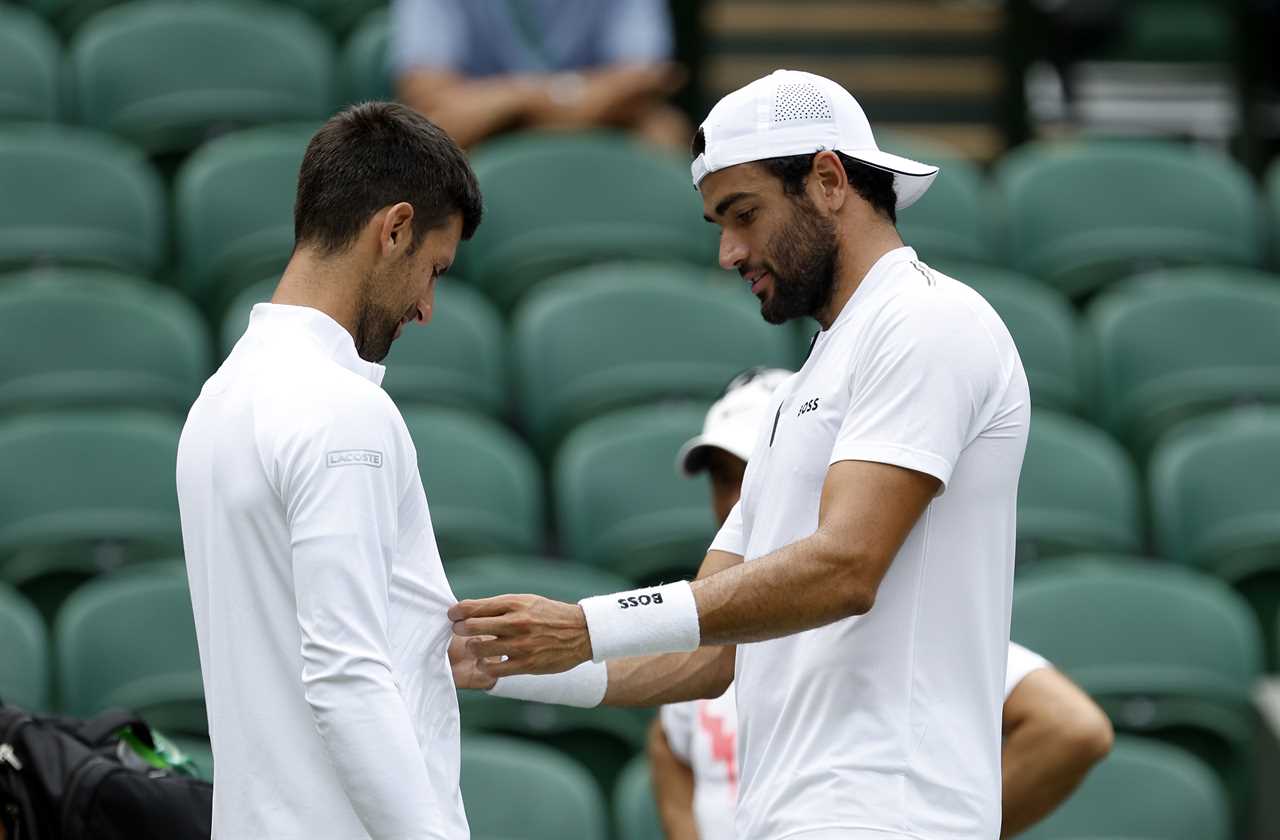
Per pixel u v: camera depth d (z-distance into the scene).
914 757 9.34
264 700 8.74
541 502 22.22
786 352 23.59
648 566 20.39
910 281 9.66
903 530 9.26
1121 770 17.69
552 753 18.03
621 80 27.33
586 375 22.64
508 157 25.31
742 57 33.25
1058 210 26.67
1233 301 24.42
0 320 21.78
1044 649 18.94
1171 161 27.25
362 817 8.45
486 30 27.44
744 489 10.37
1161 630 19.14
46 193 24.17
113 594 17.88
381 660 8.52
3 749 10.34
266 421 8.73
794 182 9.82
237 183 24.45
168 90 27.27
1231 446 21.98
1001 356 9.57
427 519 9.19
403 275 9.28
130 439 20.22
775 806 9.53
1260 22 33.47
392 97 28.25
